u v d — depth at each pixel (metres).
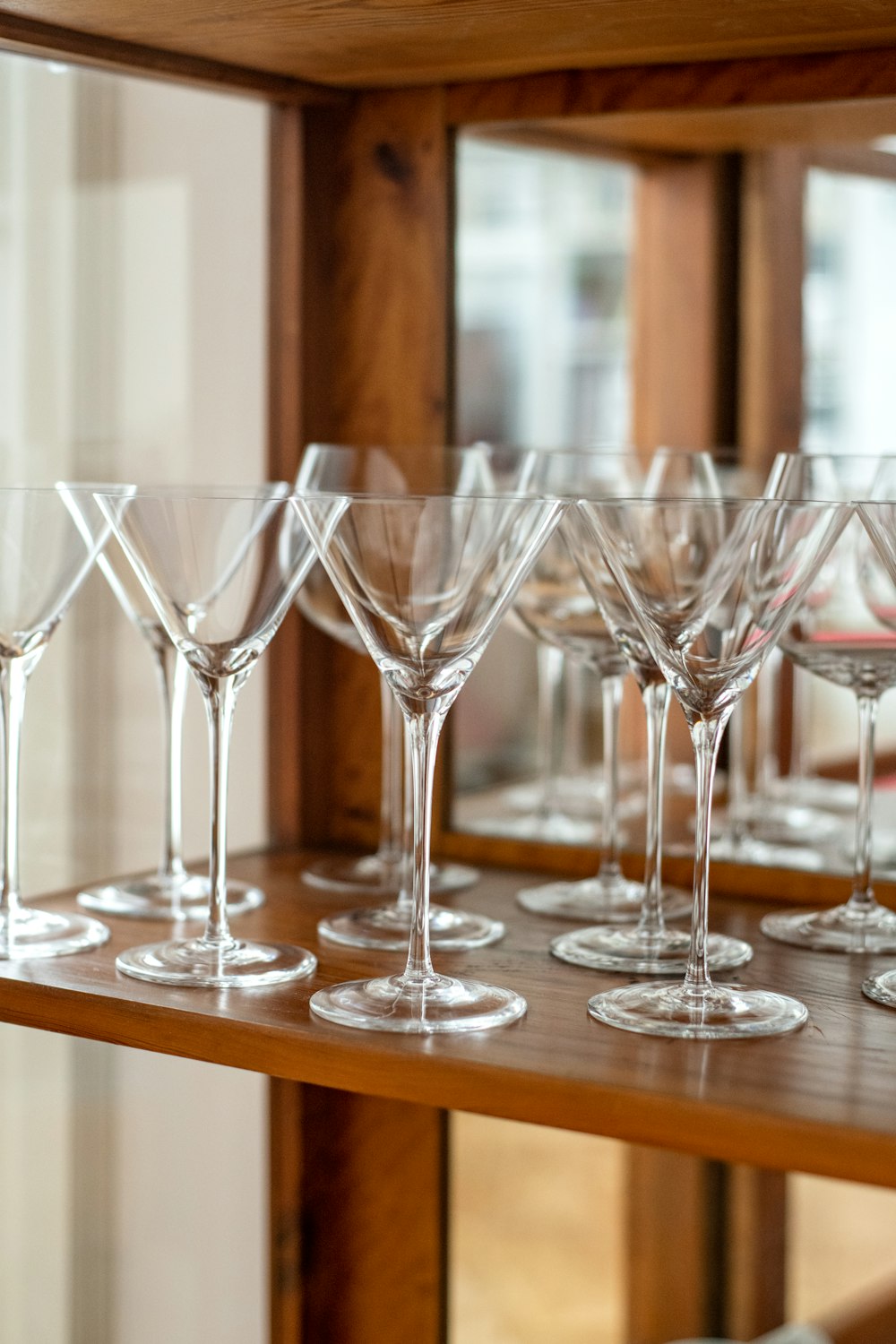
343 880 1.03
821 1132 0.60
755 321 1.31
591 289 1.27
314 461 1.07
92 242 1.18
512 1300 1.22
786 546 0.72
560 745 1.12
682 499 0.72
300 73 1.02
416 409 1.09
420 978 0.78
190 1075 1.16
